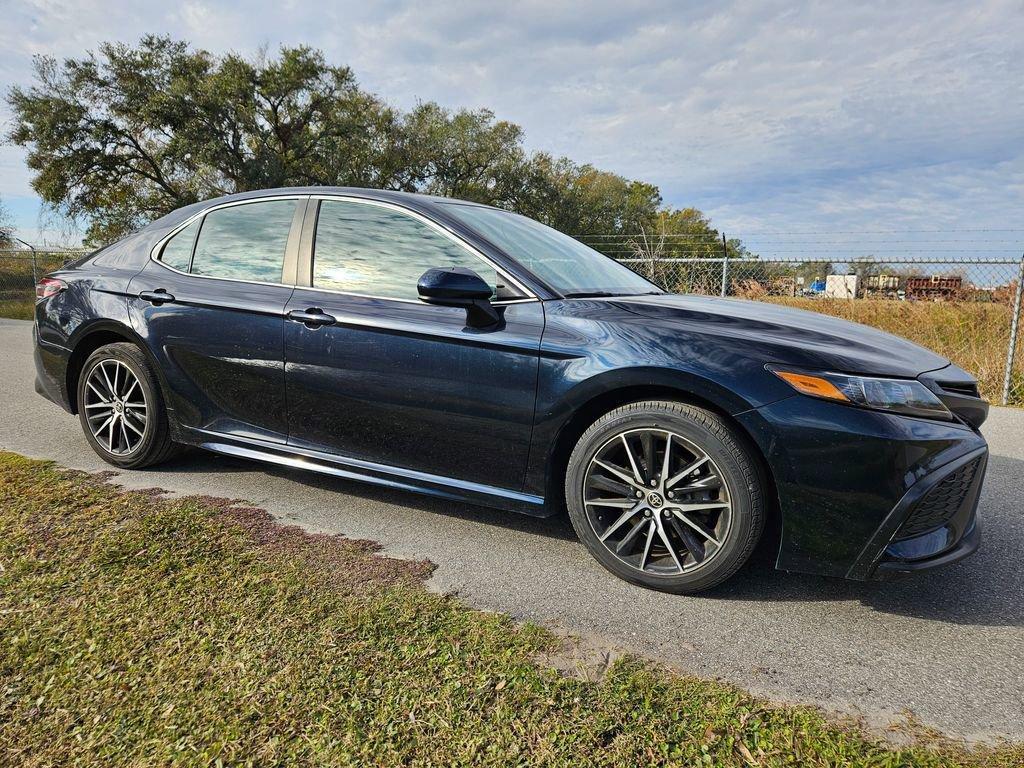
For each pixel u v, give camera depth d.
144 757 1.43
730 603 2.28
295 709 1.59
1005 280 7.11
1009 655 1.99
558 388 2.42
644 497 2.37
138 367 3.36
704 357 2.24
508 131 40.69
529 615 2.13
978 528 2.42
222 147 28.03
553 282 2.69
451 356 2.60
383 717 1.57
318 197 3.14
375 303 2.80
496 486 2.64
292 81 30.59
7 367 6.99
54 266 15.60
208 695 1.63
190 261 3.38
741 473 2.19
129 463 3.46
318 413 2.94
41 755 1.43
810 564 2.18
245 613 2.03
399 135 37.91
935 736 1.60
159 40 28.16
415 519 2.94
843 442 2.08
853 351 2.26
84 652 1.80
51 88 27.42
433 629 1.99
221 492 3.18
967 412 2.33
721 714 1.64
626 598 2.29
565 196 43.41
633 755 1.48
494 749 1.48
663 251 12.49
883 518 2.08
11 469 3.40
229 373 3.13
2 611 2.00
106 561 2.35
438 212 2.87
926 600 2.33
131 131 28.86
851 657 1.96
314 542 2.62
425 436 2.71
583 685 1.74
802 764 1.47
